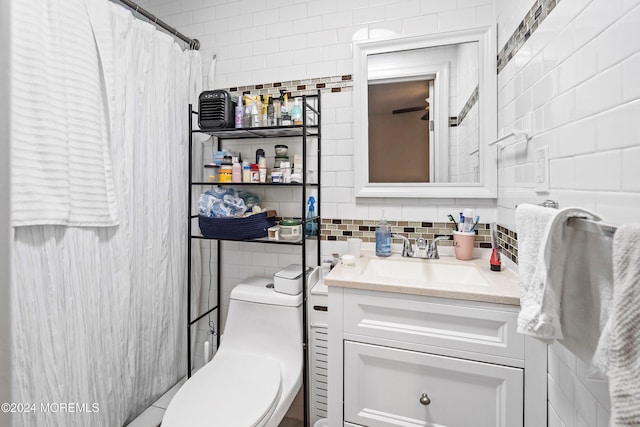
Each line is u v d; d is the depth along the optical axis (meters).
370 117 1.55
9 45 0.20
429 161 1.49
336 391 1.15
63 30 1.09
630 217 0.58
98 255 1.25
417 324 1.07
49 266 1.08
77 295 1.17
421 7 1.47
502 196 1.34
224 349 1.49
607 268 0.50
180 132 1.69
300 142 1.70
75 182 1.14
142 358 1.50
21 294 1.01
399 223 1.56
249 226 1.49
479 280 1.24
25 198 0.99
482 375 1.00
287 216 1.73
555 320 0.59
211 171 1.85
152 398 1.57
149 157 1.50
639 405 0.38
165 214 1.59
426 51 1.47
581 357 0.57
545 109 0.91
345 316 1.13
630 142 0.57
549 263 0.59
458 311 1.02
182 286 1.73
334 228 1.65
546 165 0.90
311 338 1.42
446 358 1.03
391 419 1.09
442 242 1.51
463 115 1.43
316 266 1.68
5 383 0.19
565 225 0.58
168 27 1.62
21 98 0.98
